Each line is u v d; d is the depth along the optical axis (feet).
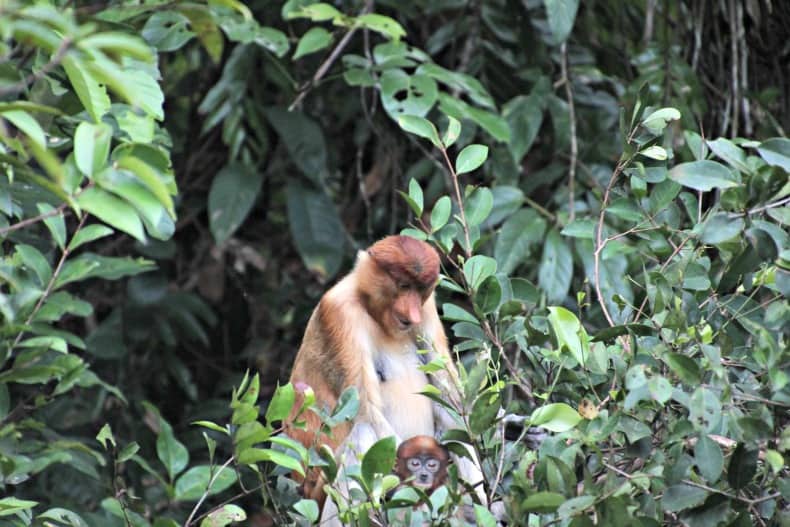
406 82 43.73
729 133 48.03
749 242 25.84
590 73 50.47
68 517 29.78
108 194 19.24
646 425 24.99
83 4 37.88
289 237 57.16
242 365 56.85
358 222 55.57
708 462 22.79
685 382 24.12
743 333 29.37
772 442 24.43
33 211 33.17
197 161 55.36
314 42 43.98
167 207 19.90
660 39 53.01
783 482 23.72
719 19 49.57
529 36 50.24
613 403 26.14
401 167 54.03
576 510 22.93
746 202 25.26
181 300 52.65
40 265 27.12
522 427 31.22
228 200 48.96
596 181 47.98
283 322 56.39
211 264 57.06
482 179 51.75
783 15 48.65
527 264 47.29
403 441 34.47
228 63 49.19
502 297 30.94
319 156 49.75
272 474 29.35
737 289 27.71
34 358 24.88
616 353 26.89
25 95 28.81
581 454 25.45
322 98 54.85
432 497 25.26
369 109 53.06
